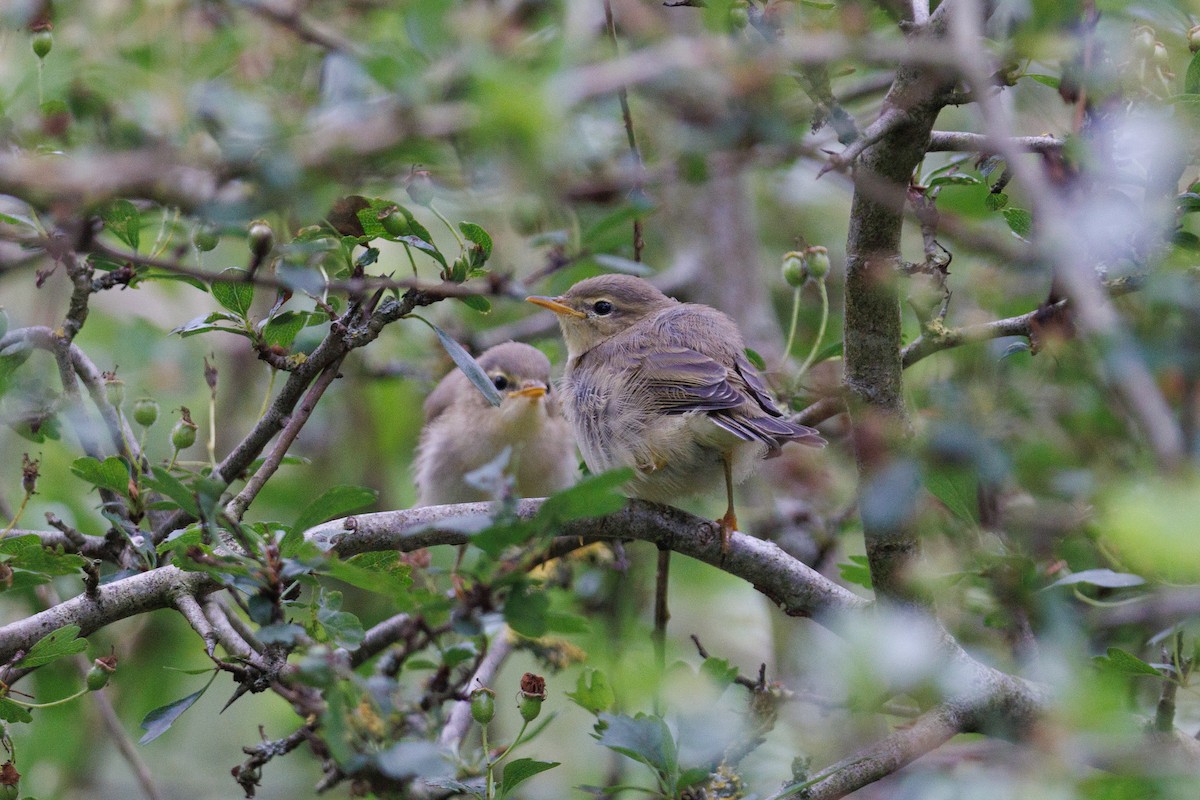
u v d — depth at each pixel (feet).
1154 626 33.50
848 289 28.14
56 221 23.00
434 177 24.67
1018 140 29.60
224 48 34.01
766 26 26.68
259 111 26.21
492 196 26.50
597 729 27.63
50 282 50.19
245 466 30.83
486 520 21.25
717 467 35.60
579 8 28.60
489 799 25.72
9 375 31.04
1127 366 19.63
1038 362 37.11
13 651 27.25
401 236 28.86
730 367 36.27
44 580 28.71
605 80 20.47
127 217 28.96
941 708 28.30
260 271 30.17
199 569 23.39
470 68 21.26
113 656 28.22
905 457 28.37
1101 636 35.09
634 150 28.25
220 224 25.41
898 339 28.43
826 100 25.53
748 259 54.95
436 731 27.04
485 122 19.43
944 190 42.98
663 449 34.94
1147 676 30.14
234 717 54.85
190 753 53.52
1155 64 30.45
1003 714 28.27
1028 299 37.47
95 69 30.55
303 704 21.86
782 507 44.47
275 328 30.22
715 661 30.40
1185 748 28.07
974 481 30.48
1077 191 29.07
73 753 46.32
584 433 37.42
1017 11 29.48
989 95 20.65
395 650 33.47
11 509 43.52
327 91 31.01
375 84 28.30
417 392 57.72
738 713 30.07
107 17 33.73
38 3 31.27
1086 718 21.13
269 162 21.09
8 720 27.22
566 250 42.75
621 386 36.04
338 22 35.53
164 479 22.93
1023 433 36.17
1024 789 21.29
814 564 43.06
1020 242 31.89
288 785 51.16
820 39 23.30
